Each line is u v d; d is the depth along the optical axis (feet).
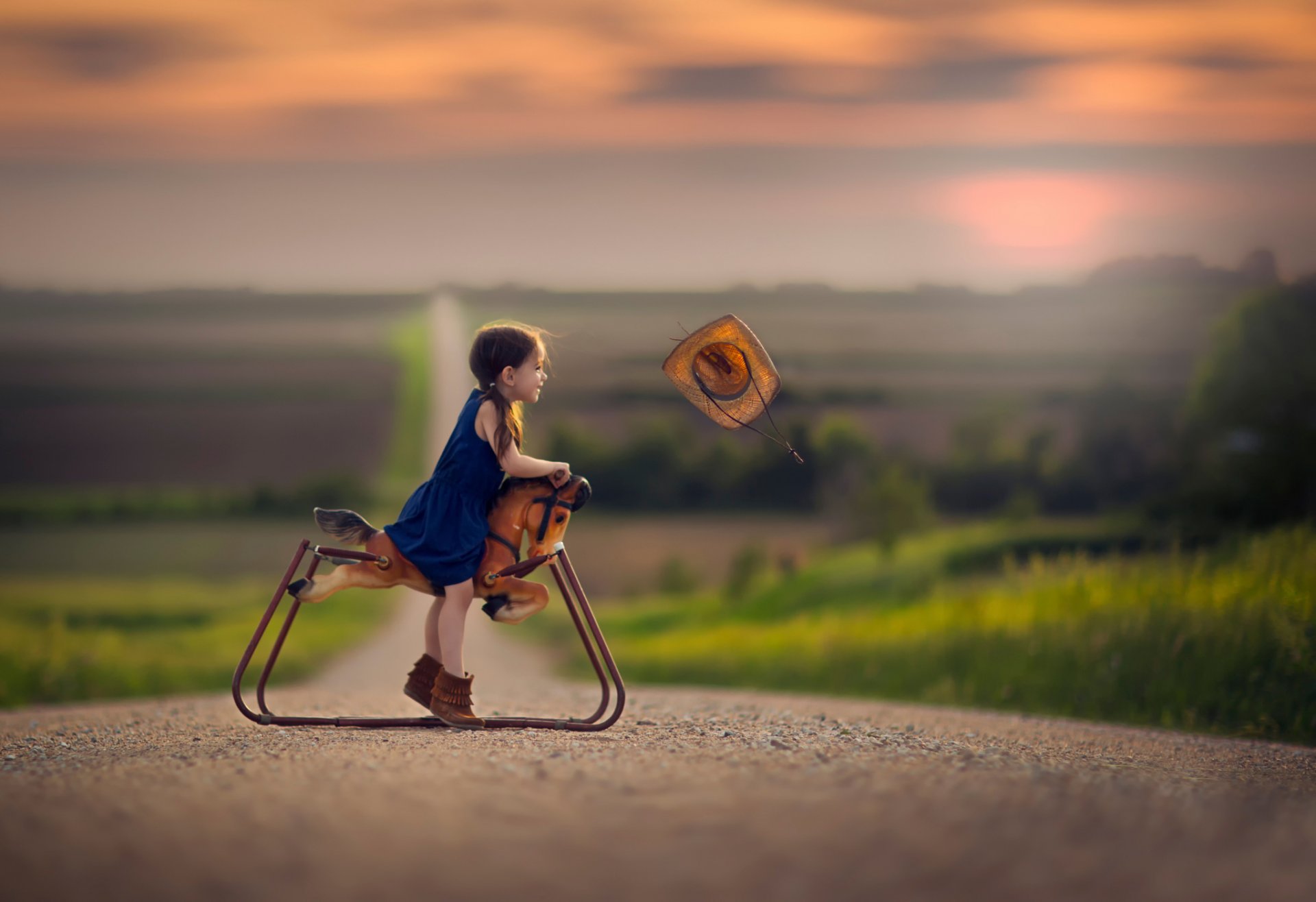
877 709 53.72
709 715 41.88
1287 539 67.46
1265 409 220.43
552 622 211.20
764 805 21.57
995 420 452.35
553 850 18.92
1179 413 244.01
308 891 17.20
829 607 162.20
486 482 32.99
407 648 173.06
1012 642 70.69
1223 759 37.04
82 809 21.52
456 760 26.05
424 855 18.67
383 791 22.62
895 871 18.12
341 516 33.60
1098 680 59.26
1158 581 70.69
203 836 19.66
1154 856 19.22
